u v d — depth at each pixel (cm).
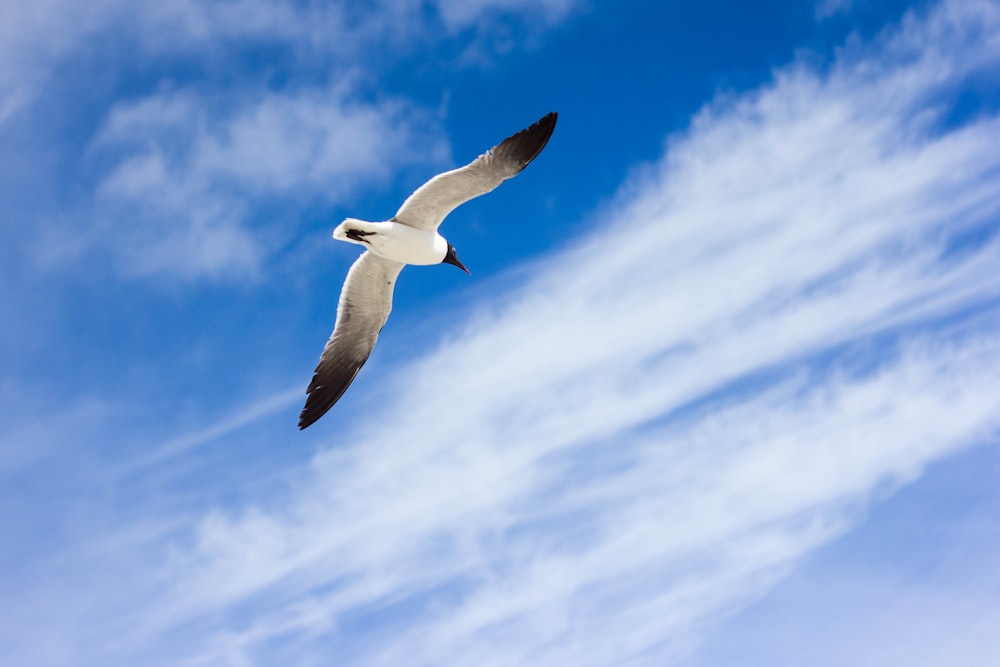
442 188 1255
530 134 1235
